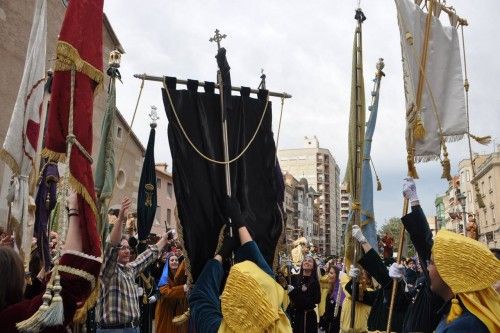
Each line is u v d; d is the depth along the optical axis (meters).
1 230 5.80
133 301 5.65
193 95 4.62
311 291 7.93
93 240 2.71
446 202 50.50
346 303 7.47
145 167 7.01
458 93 5.24
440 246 2.46
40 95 5.43
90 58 3.02
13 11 14.06
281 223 4.65
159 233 34.56
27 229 5.23
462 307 2.36
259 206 4.58
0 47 13.55
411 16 5.06
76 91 2.92
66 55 2.89
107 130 4.77
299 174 116.62
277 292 2.24
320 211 114.50
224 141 4.46
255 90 4.91
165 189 37.34
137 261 5.93
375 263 4.66
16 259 2.47
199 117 4.55
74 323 2.83
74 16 2.98
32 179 5.48
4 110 13.49
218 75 4.70
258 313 2.12
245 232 2.86
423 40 5.11
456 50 5.31
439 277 2.58
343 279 7.74
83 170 2.82
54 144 2.85
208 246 4.23
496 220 34.28
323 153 118.75
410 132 4.82
